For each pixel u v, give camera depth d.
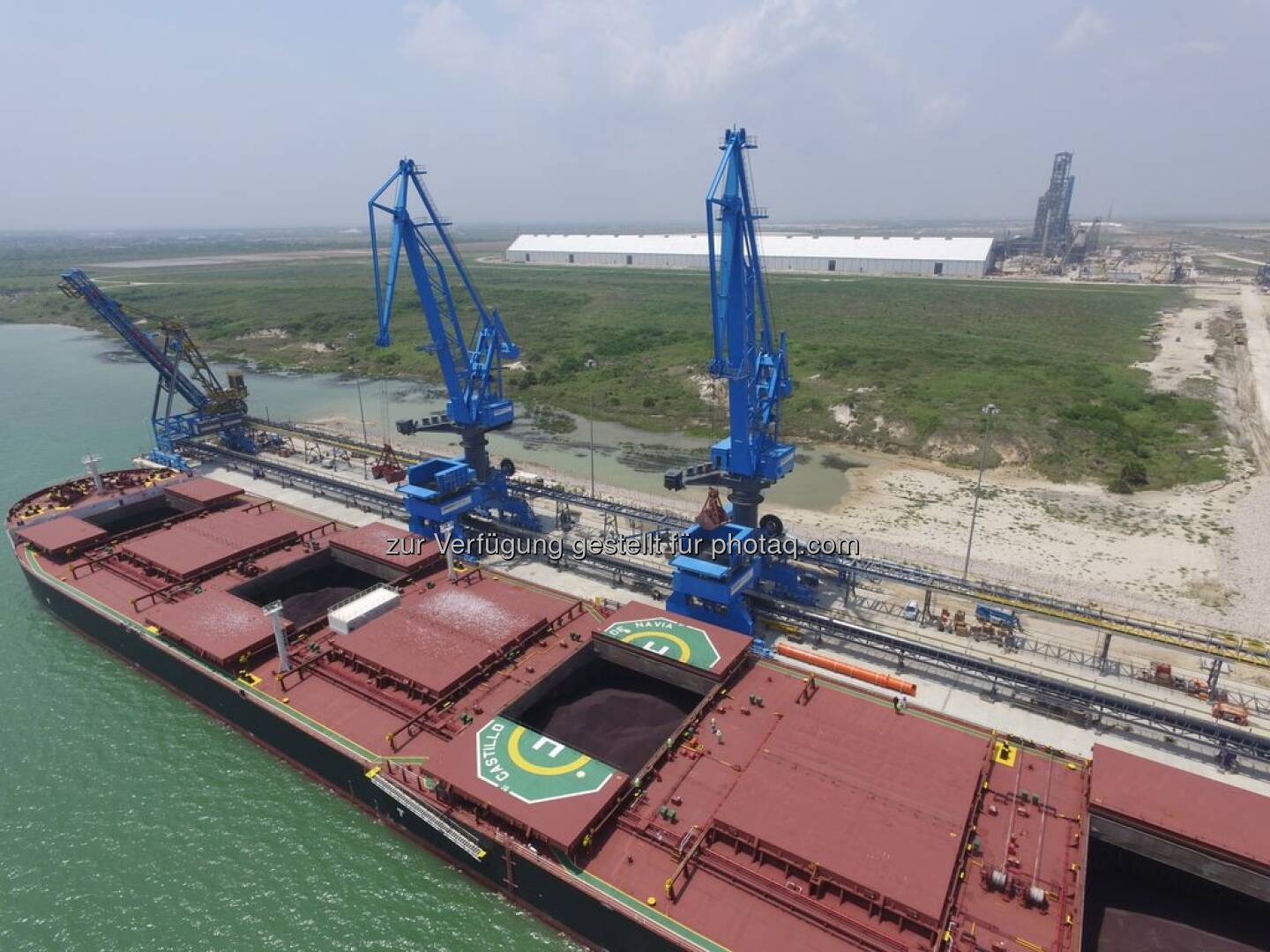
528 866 30.41
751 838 28.34
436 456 89.75
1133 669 45.44
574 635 45.06
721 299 47.00
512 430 100.75
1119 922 29.72
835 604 53.72
